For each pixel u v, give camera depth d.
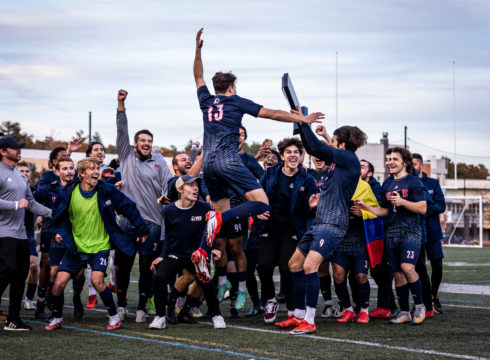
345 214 5.89
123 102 7.22
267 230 6.75
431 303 6.96
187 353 4.88
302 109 5.98
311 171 7.92
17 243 6.13
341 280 6.73
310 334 5.79
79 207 6.18
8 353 4.93
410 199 6.42
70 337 5.68
